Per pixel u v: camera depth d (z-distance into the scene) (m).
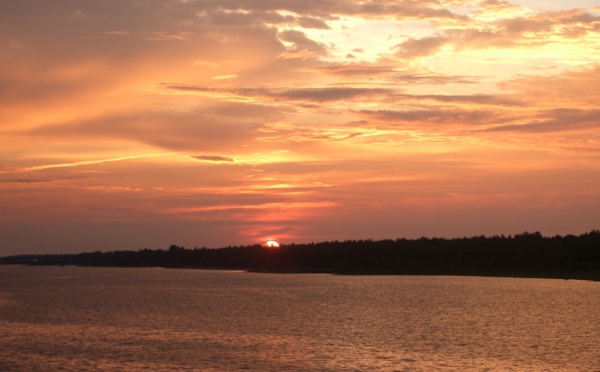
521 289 154.88
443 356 59.69
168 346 65.38
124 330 78.94
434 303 117.56
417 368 54.31
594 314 96.19
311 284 192.75
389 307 110.06
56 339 70.56
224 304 118.50
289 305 115.44
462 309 105.44
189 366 55.06
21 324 85.88
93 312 102.94
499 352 61.91
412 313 99.38
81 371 53.19
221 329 79.88
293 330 78.69
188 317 94.62
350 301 124.12
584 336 72.88
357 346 65.38
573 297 129.00
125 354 60.59
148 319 91.94
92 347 64.56
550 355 60.34
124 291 163.62
